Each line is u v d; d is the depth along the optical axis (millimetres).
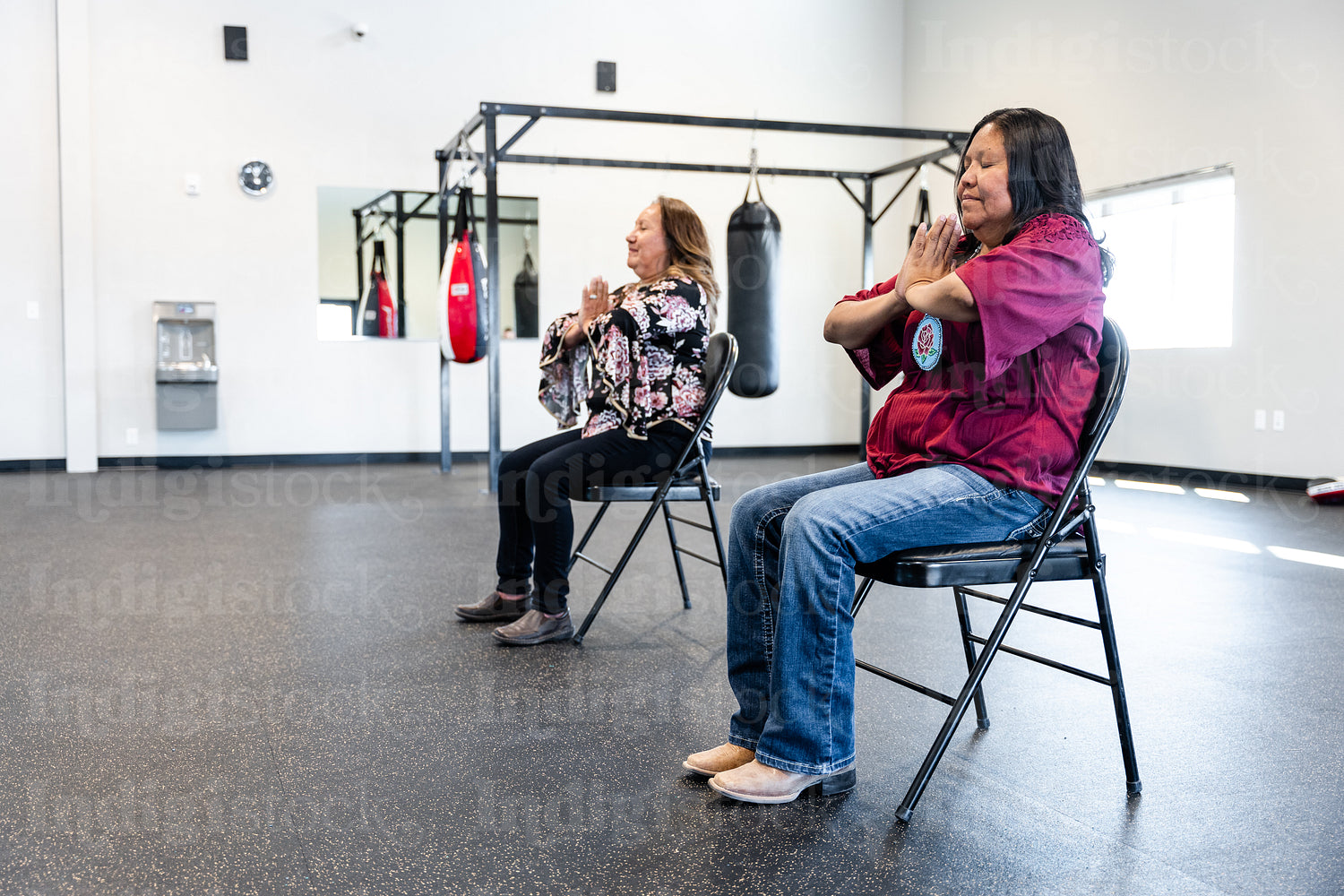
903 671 2312
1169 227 6648
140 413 7363
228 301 7445
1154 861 1397
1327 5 5438
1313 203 5598
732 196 8445
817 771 1586
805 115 8617
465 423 8000
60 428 7246
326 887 1317
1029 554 1547
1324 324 5586
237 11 7316
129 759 1775
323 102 7508
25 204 7047
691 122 5625
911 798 1515
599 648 2543
